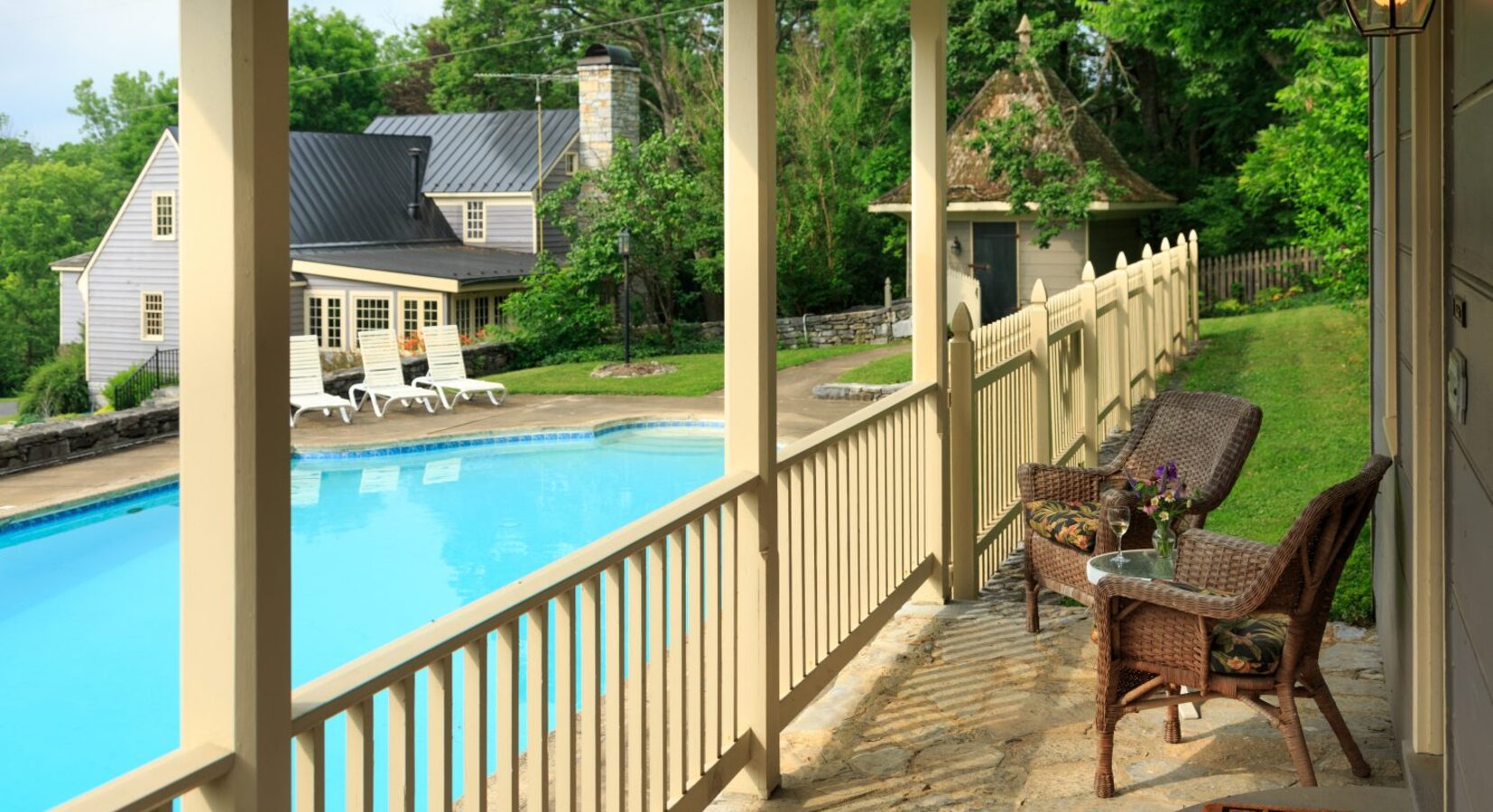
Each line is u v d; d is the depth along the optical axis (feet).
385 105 136.46
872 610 18.16
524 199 92.79
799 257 89.97
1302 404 37.27
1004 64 91.30
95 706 26.30
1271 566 12.55
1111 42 89.81
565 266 83.97
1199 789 13.71
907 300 82.33
